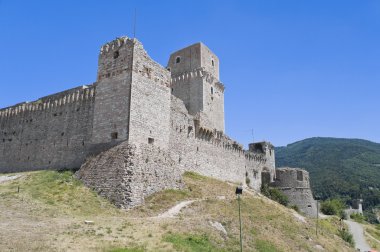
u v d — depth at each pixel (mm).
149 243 26062
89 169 45031
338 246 45688
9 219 29328
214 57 84750
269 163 96562
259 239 34250
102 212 36844
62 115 56844
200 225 32969
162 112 52188
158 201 41656
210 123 68375
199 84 76750
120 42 50375
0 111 69938
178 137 57719
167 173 47312
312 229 48469
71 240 24750
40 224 28438
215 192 51062
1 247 21938
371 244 71188
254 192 73688
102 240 25453
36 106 62500
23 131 63312
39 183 44562
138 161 43531
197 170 62500
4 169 64062
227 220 36438
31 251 21797
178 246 26344
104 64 50938
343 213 107500
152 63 51781
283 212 52938
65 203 37656
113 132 46562
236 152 79562
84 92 54531
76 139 52781
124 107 46656
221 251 28781
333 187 193250
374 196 179250
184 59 82062
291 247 35750
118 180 41312
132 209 39094
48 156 56625
